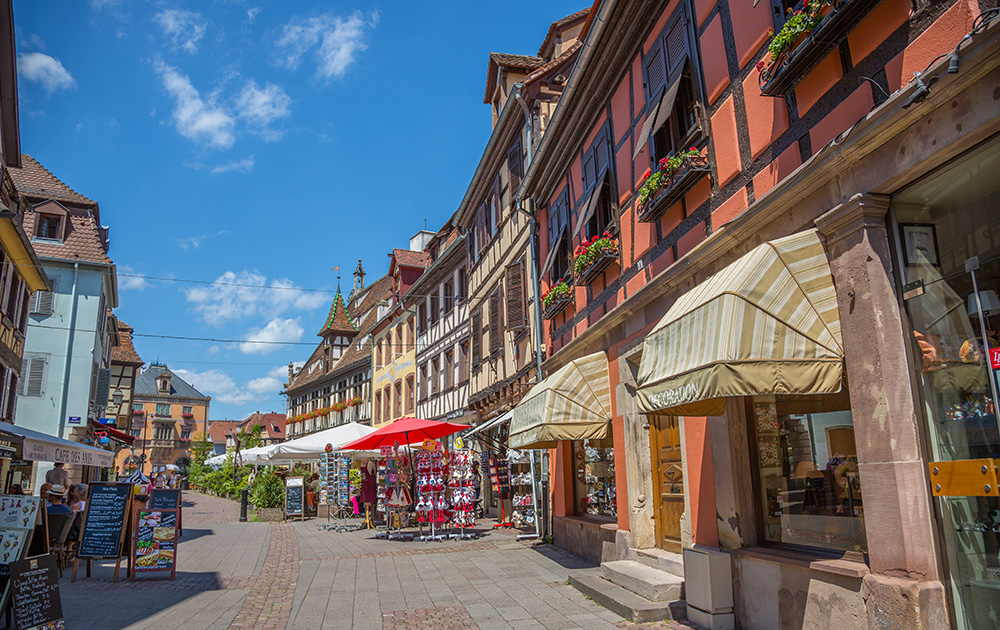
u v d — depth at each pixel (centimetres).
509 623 639
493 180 1800
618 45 866
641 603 642
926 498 396
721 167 625
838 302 462
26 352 2270
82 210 2516
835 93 465
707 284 550
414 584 862
